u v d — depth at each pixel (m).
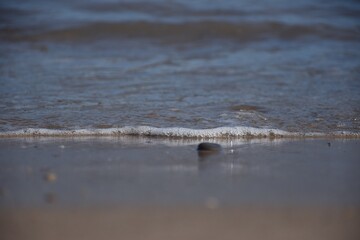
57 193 14.65
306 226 12.59
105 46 43.03
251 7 54.00
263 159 18.38
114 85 30.05
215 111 24.78
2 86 29.38
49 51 40.94
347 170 17.08
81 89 28.97
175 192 14.75
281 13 52.31
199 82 31.11
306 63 36.62
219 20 48.59
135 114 24.20
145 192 14.73
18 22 48.31
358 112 24.95
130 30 46.78
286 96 27.84
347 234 12.22
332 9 54.19
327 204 13.97
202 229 12.31
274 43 44.25
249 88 29.67
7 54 39.44
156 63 36.81
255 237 11.98
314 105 26.09
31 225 12.57
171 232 12.15
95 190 14.90
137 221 12.74
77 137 21.38
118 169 16.98
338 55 39.34
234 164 17.69
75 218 12.93
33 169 16.94
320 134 21.94
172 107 25.41
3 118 23.42
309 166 17.53
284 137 21.69
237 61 37.53
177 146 20.06
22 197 14.34
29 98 26.88
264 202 14.05
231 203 13.95
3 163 17.59
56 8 52.78
